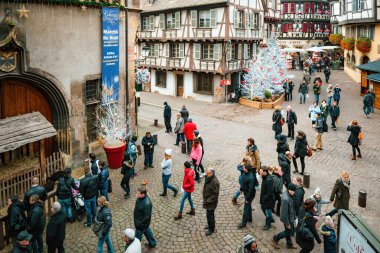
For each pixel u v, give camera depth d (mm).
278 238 8641
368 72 26891
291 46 56844
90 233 9445
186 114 17250
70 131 13289
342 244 6047
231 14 27797
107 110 14781
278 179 9766
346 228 5898
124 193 11758
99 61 14234
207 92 30234
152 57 34312
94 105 14586
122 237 9273
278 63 29297
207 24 28875
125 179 11164
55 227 7633
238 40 29297
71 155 13430
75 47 13070
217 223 9883
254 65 27234
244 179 9445
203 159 14977
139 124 21156
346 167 13945
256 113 24047
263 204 9297
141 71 22922
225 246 8828
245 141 17594
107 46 14305
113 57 14727
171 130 19344
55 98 12695
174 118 23078
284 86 27812
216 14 27984
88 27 13500
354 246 5598
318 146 15961
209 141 17672
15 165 11562
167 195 11578
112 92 14883
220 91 28875
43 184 11547
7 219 8617
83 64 13492
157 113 24891
